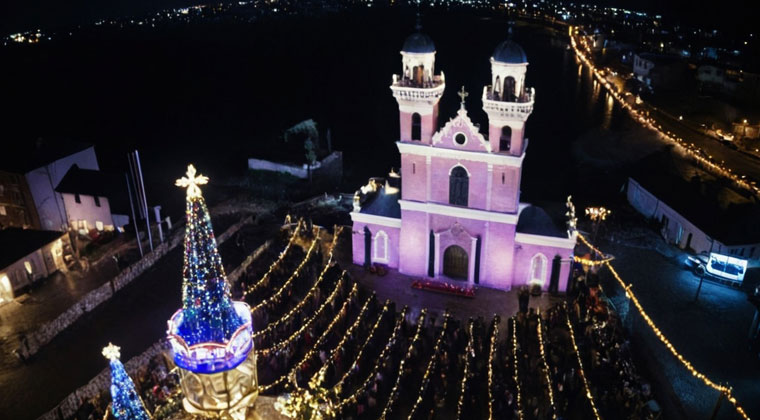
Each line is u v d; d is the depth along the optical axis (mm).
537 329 45750
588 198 76750
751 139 92500
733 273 54812
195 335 21562
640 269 58000
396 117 124750
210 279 21031
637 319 50625
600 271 57344
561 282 52000
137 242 60531
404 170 52000
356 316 48500
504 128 50000
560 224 52250
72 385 41469
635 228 65375
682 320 50656
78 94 131000
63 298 51688
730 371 44844
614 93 130875
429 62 48688
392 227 55250
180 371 21953
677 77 126562
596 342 43562
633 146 92688
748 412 40844
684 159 83562
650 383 42469
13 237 54562
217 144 109250
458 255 54438
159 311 50312
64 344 46031
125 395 20953
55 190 62156
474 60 172375
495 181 49875
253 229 64875
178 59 165375
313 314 47781
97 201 61969
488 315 49969
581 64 163875
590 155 92062
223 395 21578
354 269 57094
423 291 53562
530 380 41438
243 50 178500
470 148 49312
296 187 80062
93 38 177375
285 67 162750
